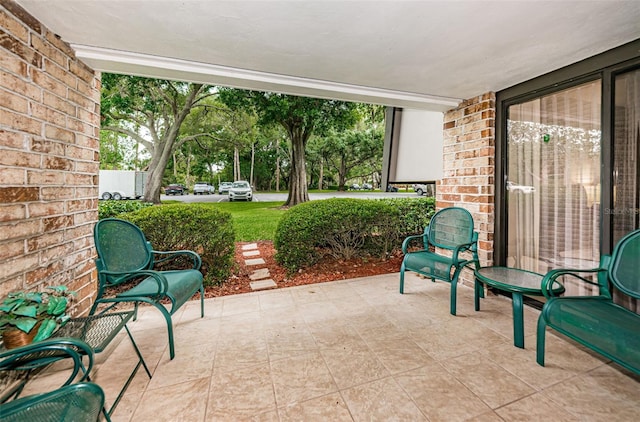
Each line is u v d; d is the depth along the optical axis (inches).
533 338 86.7
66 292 77.3
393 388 64.8
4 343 54.6
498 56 89.9
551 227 106.3
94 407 39.3
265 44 82.7
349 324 96.4
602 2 62.7
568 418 55.6
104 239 83.0
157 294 76.3
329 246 166.7
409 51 86.4
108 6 65.3
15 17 64.8
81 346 47.1
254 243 222.4
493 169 123.9
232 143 701.9
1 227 61.3
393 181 218.7
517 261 118.1
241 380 67.9
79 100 89.0
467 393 63.0
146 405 59.9
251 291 129.3
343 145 789.2
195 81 107.0
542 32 75.5
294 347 82.4
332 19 70.2
